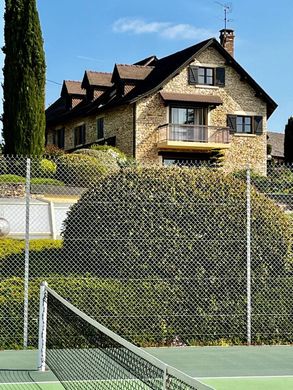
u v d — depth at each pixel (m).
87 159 22.20
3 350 9.97
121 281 10.53
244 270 10.84
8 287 10.29
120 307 10.45
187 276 10.70
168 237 10.73
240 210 10.93
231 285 10.80
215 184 11.00
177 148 36.75
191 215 10.82
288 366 9.31
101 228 10.88
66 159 21.62
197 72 37.34
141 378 5.33
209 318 10.70
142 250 10.73
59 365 8.16
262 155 38.50
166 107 36.56
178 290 10.64
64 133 44.25
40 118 29.97
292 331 10.93
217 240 10.80
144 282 10.59
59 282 10.44
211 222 10.84
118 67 38.72
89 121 40.72
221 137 37.09
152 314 10.53
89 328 7.33
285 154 48.00
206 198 10.89
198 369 9.07
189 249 10.73
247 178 10.81
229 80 37.94
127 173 11.05
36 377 8.28
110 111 38.31
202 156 37.59
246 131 38.38
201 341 10.66
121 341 5.84
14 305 10.20
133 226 10.78
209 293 10.73
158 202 10.85
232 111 37.97
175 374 4.57
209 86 37.47
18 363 9.10
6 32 30.20
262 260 10.92
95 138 40.00
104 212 10.89
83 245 10.96
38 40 30.00
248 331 10.72
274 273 10.95
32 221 18.25
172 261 10.70
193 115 37.31
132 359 5.87
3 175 19.86
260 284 10.89
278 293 10.94
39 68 30.03
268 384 8.30
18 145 29.56
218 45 37.41
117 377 6.51
